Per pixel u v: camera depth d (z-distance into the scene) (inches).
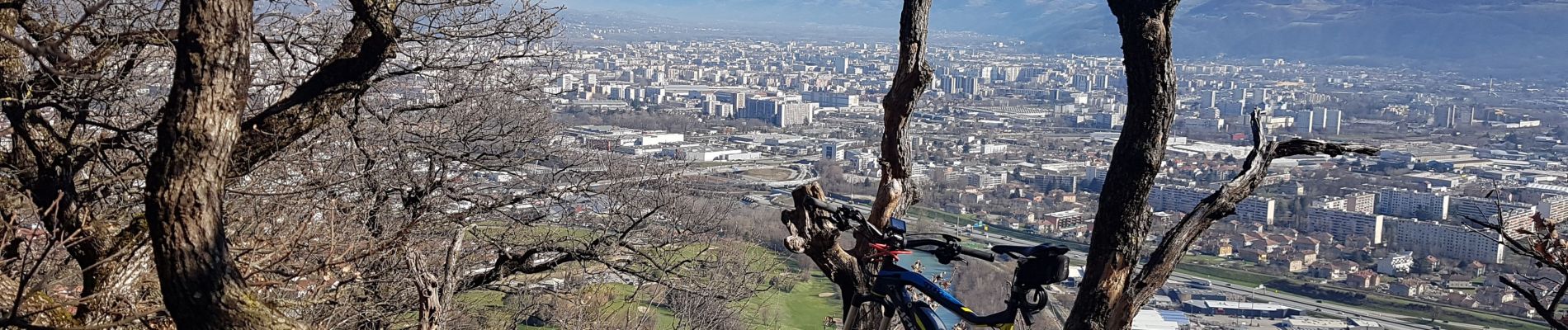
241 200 271.6
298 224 248.5
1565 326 167.8
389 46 242.4
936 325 139.7
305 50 289.0
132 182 249.1
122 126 264.4
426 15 285.7
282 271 222.8
